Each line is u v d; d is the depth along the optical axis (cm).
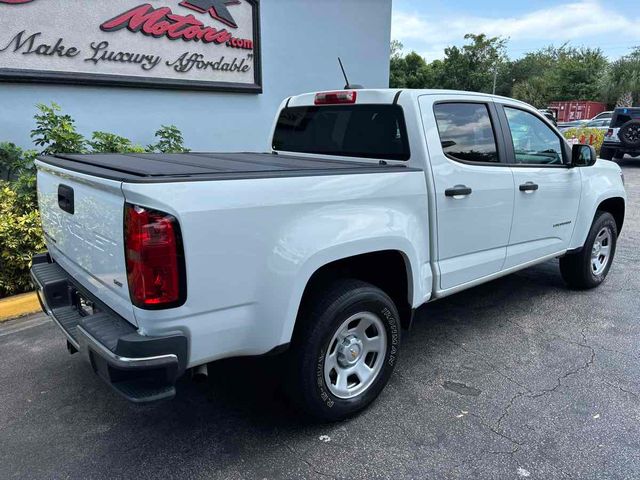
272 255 238
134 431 284
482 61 5803
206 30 722
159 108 709
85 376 343
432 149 324
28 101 590
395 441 275
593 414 301
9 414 299
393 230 289
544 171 416
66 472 251
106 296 242
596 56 5412
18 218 464
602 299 493
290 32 857
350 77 980
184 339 218
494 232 376
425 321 440
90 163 280
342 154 369
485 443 274
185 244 210
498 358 371
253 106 825
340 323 273
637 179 1333
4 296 463
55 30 586
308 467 255
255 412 302
